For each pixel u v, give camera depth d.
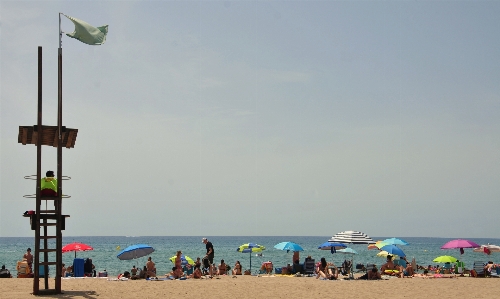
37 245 15.34
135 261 55.59
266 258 64.44
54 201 16.05
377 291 18.41
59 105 15.73
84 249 26.09
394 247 25.20
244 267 47.31
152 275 24.00
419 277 24.64
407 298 16.91
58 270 15.65
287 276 25.12
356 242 24.77
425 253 86.69
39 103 15.41
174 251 90.56
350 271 24.91
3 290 16.69
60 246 15.63
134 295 16.34
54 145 17.02
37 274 15.34
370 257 66.00
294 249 26.58
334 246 25.73
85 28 16.03
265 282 20.80
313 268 25.95
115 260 57.84
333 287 19.34
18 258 64.88
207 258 26.53
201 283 19.95
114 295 16.14
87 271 26.12
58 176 15.53
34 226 15.41
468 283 21.36
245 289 18.33
